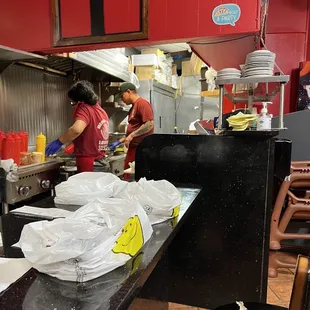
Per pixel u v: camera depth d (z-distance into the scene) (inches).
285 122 102.5
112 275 26.7
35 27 94.0
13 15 95.1
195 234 72.2
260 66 70.0
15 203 79.4
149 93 191.6
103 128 101.7
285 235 90.0
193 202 52.8
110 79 148.6
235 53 98.9
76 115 96.4
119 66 140.4
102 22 88.5
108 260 27.2
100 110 101.4
